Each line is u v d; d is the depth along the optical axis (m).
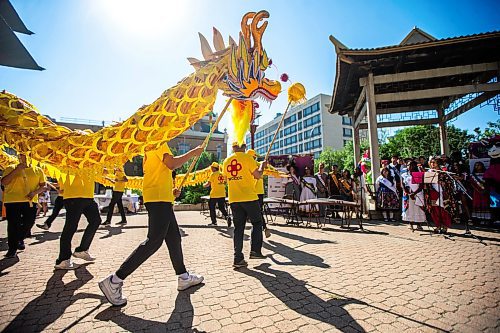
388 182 9.23
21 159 4.28
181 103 3.18
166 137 3.16
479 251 4.79
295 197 10.97
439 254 4.61
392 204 9.12
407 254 4.63
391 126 14.19
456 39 8.58
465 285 3.20
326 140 67.19
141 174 27.19
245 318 2.49
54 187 6.99
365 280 3.40
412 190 6.95
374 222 8.87
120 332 2.29
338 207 9.88
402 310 2.59
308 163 12.67
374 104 9.98
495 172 7.39
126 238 6.79
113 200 9.05
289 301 2.83
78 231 7.90
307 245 5.50
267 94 3.97
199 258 4.70
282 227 8.26
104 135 3.00
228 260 4.55
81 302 2.91
